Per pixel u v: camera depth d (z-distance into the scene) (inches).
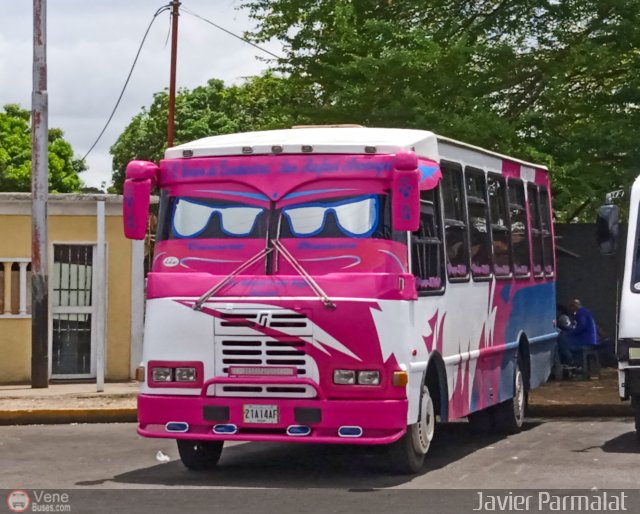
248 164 474.6
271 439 456.1
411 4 1016.9
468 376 550.6
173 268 476.4
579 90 992.9
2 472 497.0
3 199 847.7
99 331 785.6
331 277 458.6
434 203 510.9
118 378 855.1
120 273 856.3
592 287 950.4
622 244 939.3
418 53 940.6
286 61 1018.1
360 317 454.6
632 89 943.7
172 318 469.1
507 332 622.8
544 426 669.3
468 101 941.2
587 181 907.4
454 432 646.5
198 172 479.5
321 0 1010.7
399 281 459.5
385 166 465.1
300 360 456.8
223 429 462.9
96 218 850.8
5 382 849.5
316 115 978.1
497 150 925.2
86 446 585.9
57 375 850.1
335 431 454.9
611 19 968.3
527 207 677.3
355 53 980.6
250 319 460.1
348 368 455.2
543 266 709.9
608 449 559.8
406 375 456.8
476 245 571.8
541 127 944.3
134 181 478.0
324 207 466.6
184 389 466.9
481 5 1031.0
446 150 535.2
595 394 766.5
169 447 581.9
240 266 467.2
